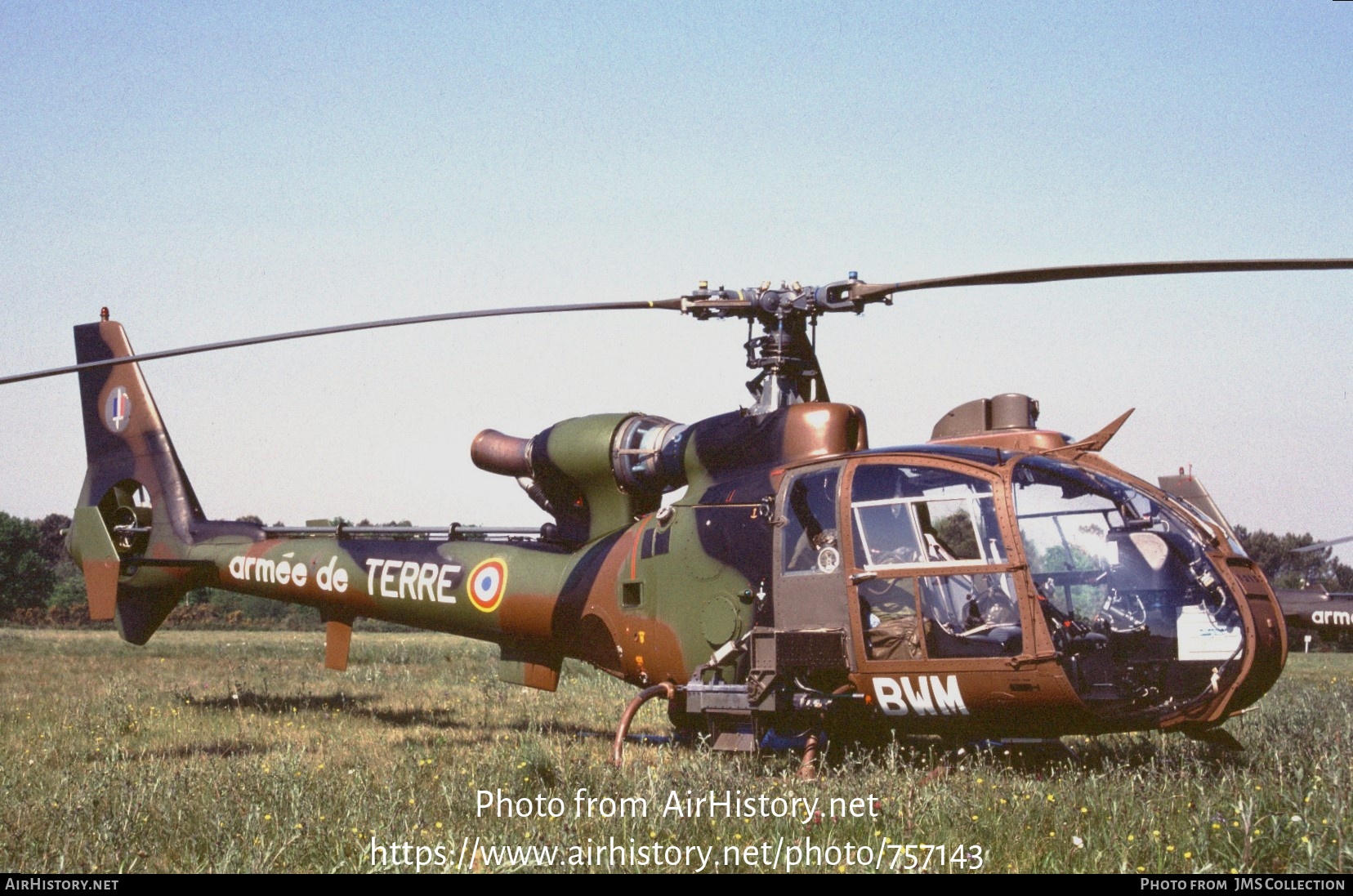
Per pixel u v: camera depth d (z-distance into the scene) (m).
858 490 7.83
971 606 7.49
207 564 12.95
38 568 86.56
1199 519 7.50
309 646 29.69
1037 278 7.50
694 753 8.10
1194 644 7.12
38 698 12.99
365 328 8.41
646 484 9.67
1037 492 7.62
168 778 7.02
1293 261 6.81
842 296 8.37
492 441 10.84
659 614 9.04
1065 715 7.12
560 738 9.57
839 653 7.65
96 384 14.06
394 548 11.51
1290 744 8.13
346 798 6.44
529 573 10.32
